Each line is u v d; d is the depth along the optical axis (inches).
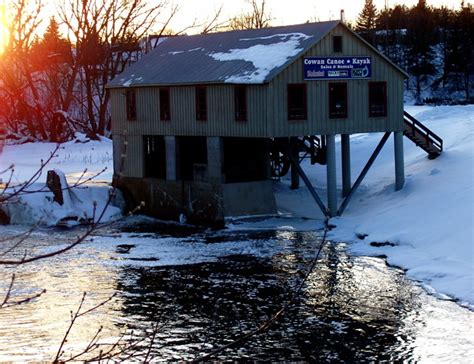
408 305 846.5
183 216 1443.2
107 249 1181.7
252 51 1403.8
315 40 1305.4
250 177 1481.3
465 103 3398.1
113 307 849.5
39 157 2075.5
